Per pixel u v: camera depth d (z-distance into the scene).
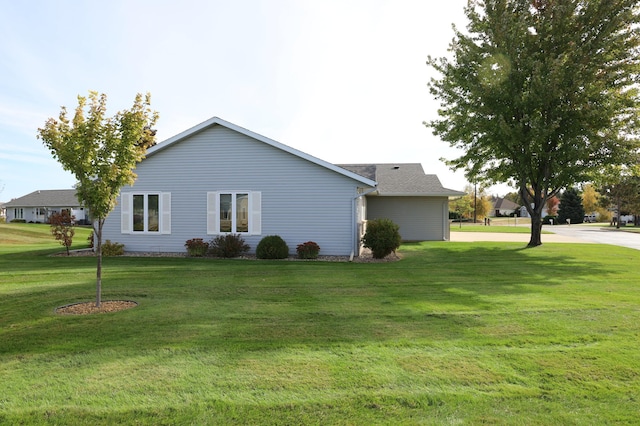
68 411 3.27
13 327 5.60
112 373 3.98
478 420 3.13
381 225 13.95
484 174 21.48
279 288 8.46
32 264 12.37
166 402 3.40
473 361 4.29
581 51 16.53
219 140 15.52
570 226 49.44
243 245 15.05
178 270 11.04
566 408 3.31
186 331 5.36
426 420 3.12
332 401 3.41
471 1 18.98
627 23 16.44
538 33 17.80
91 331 5.38
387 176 25.64
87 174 7.04
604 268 11.62
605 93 16.95
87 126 6.89
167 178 15.81
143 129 7.67
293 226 15.13
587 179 18.52
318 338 5.06
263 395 3.52
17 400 3.45
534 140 16.80
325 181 14.96
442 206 23.33
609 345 4.81
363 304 6.97
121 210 16.09
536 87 16.48
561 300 7.26
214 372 4.00
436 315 6.20
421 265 12.32
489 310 6.51
